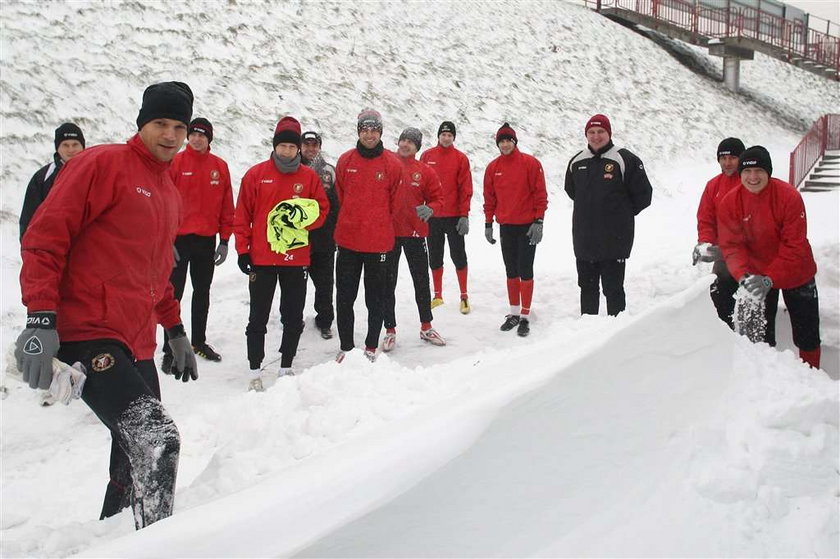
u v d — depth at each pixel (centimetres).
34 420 462
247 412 360
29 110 892
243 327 663
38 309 226
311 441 278
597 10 2459
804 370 285
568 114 1606
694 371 245
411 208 605
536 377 217
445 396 281
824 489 227
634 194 554
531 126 1490
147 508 231
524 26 1920
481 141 1362
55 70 976
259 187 504
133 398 241
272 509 177
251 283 510
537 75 1708
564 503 201
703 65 2425
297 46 1335
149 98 261
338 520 174
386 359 348
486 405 204
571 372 219
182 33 1185
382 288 558
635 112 1753
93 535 268
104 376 241
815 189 1401
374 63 1419
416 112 1348
